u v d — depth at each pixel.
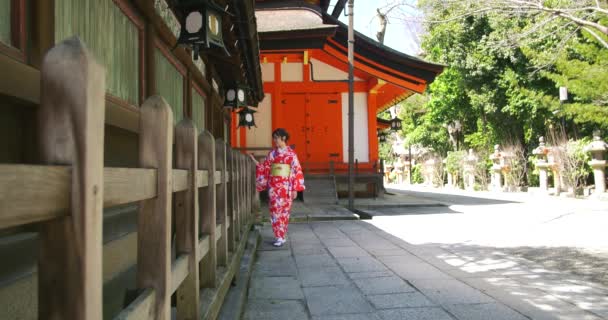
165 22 3.96
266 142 14.17
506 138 21.81
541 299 3.38
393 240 6.36
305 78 14.42
